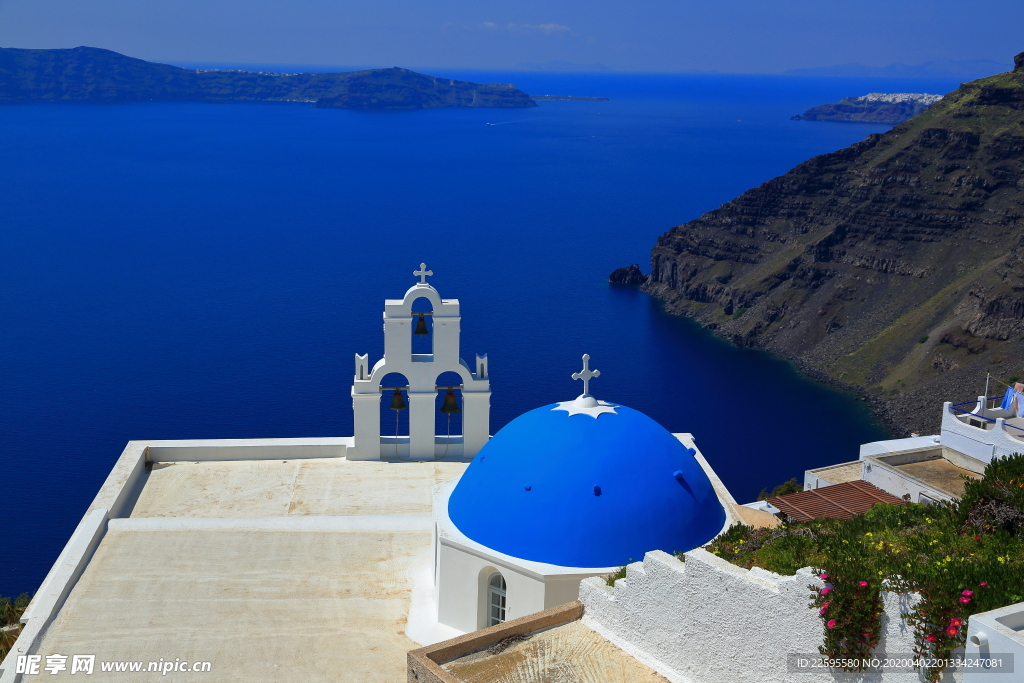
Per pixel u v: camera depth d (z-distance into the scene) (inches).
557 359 6112.2
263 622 879.1
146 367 5743.1
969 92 7160.4
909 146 6889.8
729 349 6461.6
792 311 6604.3
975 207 6407.5
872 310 6309.1
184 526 1050.7
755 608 562.9
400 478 1216.2
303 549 1016.2
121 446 4453.7
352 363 5836.6
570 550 808.3
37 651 822.5
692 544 828.6
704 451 4744.1
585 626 686.5
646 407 5344.5
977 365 5142.7
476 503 867.4
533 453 859.4
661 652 631.2
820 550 618.8
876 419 5206.7
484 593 848.9
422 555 1010.7
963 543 598.9
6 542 3363.7
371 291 7864.2
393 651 837.8
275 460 1270.9
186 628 863.7
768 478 4448.8
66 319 6914.4
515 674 631.2
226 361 5876.0
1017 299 5187.0
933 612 483.8
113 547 1005.2
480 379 1247.5
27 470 4121.6
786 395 5575.8
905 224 6589.6
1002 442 1338.6
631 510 820.0
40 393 5221.5
